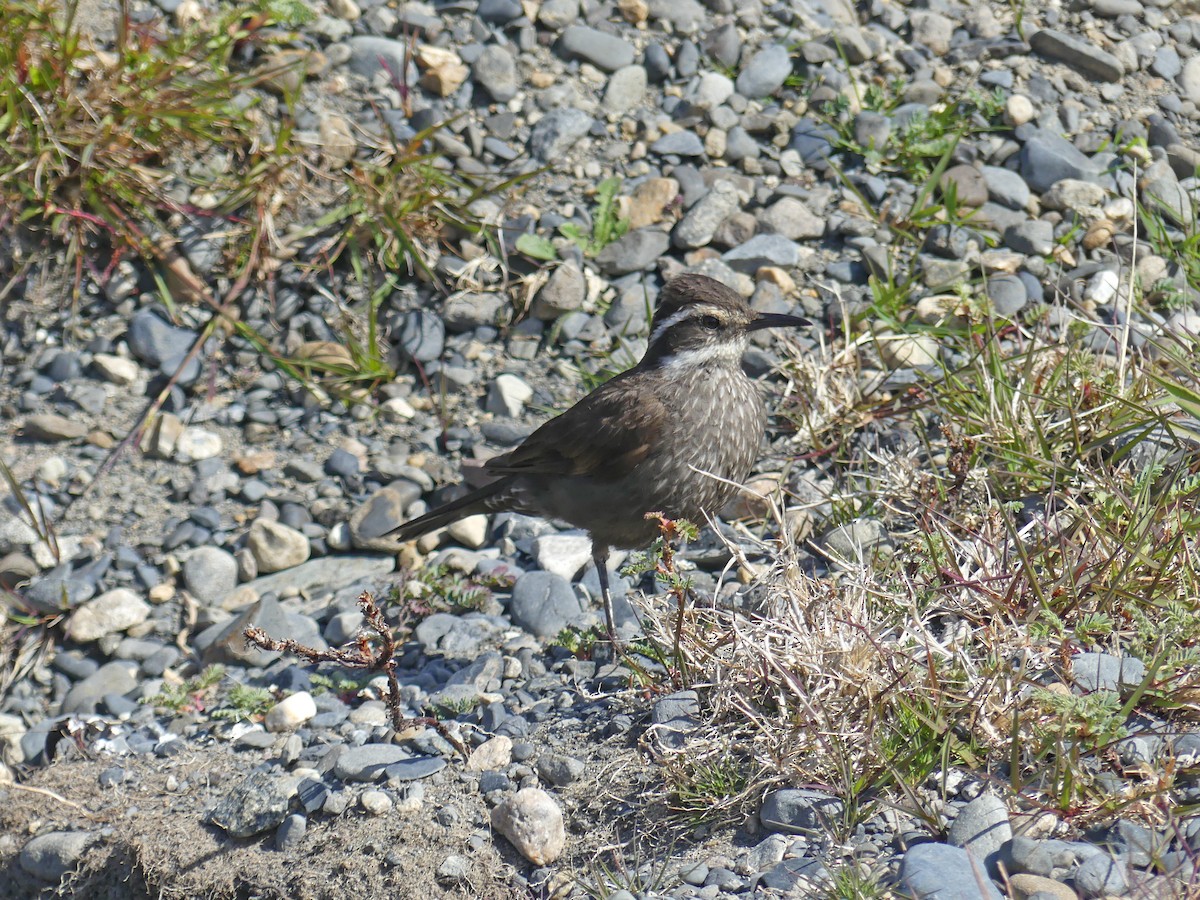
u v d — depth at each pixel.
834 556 8.66
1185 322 11.48
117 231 13.11
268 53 14.49
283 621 10.81
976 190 13.31
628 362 12.51
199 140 13.66
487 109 14.49
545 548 11.23
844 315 12.00
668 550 8.41
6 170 12.97
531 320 13.24
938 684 7.50
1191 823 6.57
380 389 13.00
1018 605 8.13
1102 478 9.09
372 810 8.22
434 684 9.81
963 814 6.83
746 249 13.12
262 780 8.59
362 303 13.41
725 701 7.89
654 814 7.74
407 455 12.48
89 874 8.78
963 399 10.83
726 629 8.38
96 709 10.51
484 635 10.33
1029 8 15.10
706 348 10.23
